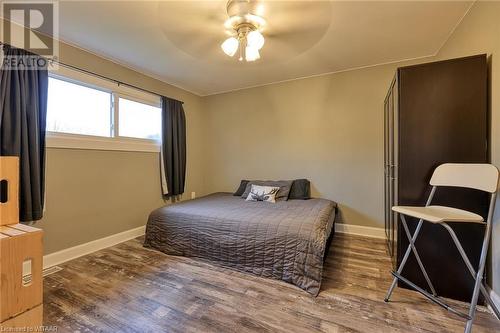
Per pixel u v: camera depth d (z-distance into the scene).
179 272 2.13
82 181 2.55
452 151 1.72
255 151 3.91
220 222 2.32
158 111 3.51
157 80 3.48
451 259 1.73
